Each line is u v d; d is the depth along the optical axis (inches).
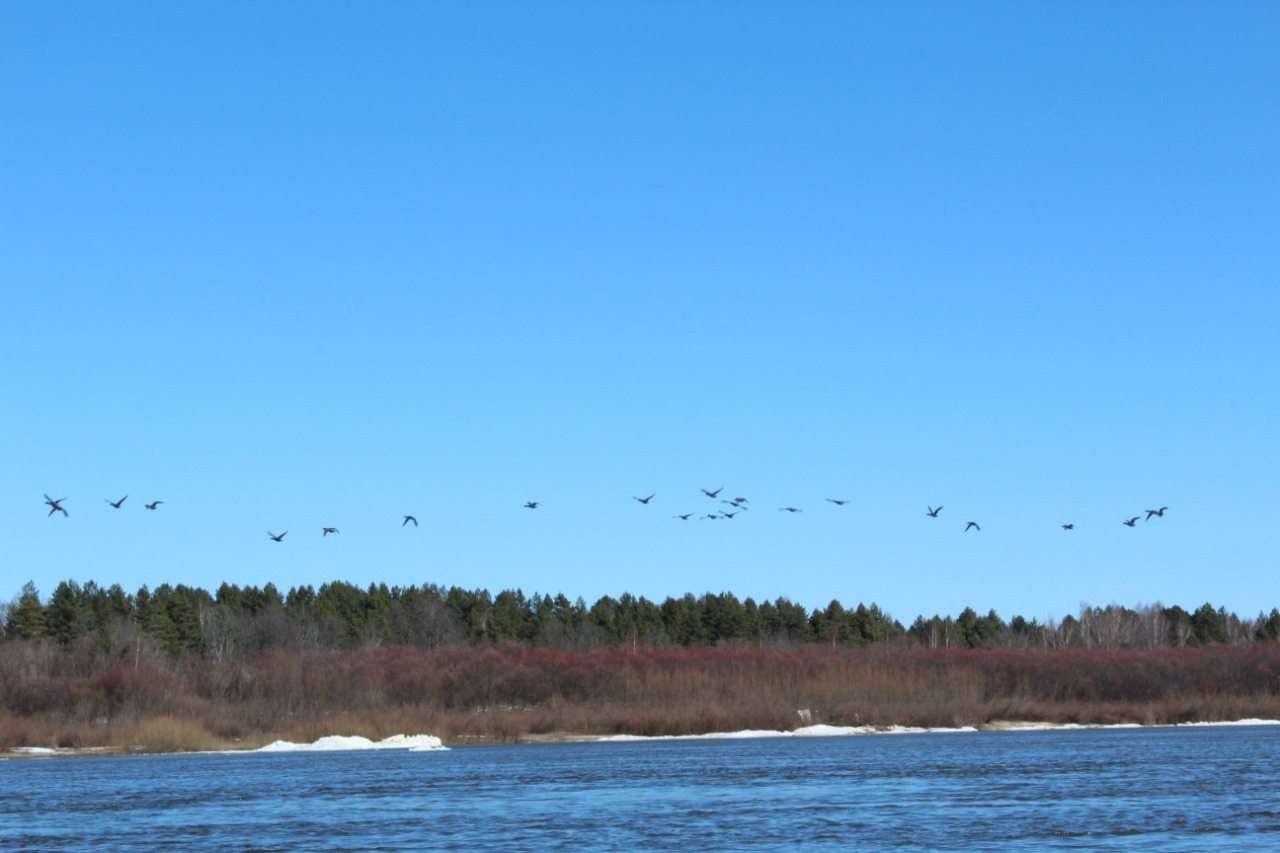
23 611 7332.7
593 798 2704.2
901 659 5910.4
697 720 4857.3
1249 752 3700.8
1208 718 5344.5
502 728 4643.2
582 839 2146.9
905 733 4899.1
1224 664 5841.5
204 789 2974.9
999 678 5664.4
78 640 6732.3
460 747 4468.5
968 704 5226.4
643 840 2127.2
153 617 7623.0
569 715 4889.3
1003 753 3767.2
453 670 5324.8
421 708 4842.5
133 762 3868.1
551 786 2957.7
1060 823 2260.1
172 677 5152.6
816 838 2123.5
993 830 2188.7
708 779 3070.9
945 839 2098.9
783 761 3567.9
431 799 2721.5
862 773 3174.2
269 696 4972.9
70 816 2506.2
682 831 2218.3
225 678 5147.6
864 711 5113.2
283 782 3127.5
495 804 2625.5
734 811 2466.8
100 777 3321.9
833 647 7613.2
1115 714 5275.6
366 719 4581.7
